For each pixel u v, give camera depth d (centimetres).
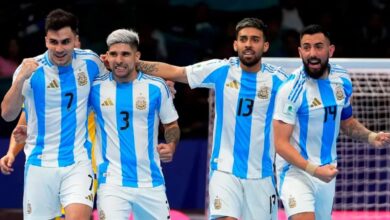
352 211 2872
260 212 2066
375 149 2862
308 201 1978
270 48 3462
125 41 1953
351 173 2891
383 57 3509
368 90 2800
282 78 2056
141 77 2014
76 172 1973
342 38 3522
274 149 2080
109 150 1988
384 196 2891
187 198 3041
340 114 2042
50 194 1997
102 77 2020
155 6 3509
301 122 2014
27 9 3503
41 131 1989
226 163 2045
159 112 2030
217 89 2059
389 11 3584
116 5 3481
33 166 1988
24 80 1906
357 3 3553
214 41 3481
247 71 2045
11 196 3023
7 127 3147
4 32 3456
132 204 2008
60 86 1977
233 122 2042
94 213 2650
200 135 3212
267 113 2044
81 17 3481
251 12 3562
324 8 3553
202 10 3506
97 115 2005
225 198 2022
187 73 2069
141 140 1991
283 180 2027
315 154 2031
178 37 3497
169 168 3044
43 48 3466
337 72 2039
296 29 3553
